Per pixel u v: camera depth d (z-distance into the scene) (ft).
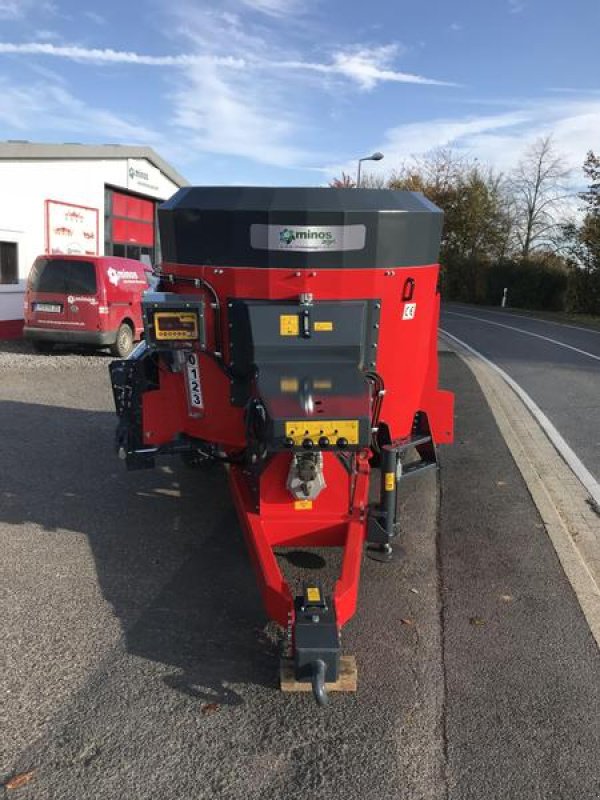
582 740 9.43
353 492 12.50
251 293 12.32
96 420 25.98
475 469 20.97
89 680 10.45
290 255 11.98
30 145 47.75
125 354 44.04
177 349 12.33
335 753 9.09
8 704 9.86
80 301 41.42
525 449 24.09
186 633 11.81
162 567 14.25
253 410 11.74
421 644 11.64
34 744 9.10
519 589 13.65
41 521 16.43
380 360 12.89
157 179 66.44
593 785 8.64
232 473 14.02
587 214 108.47
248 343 12.04
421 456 15.72
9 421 25.41
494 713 9.95
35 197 49.16
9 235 47.11
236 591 13.32
